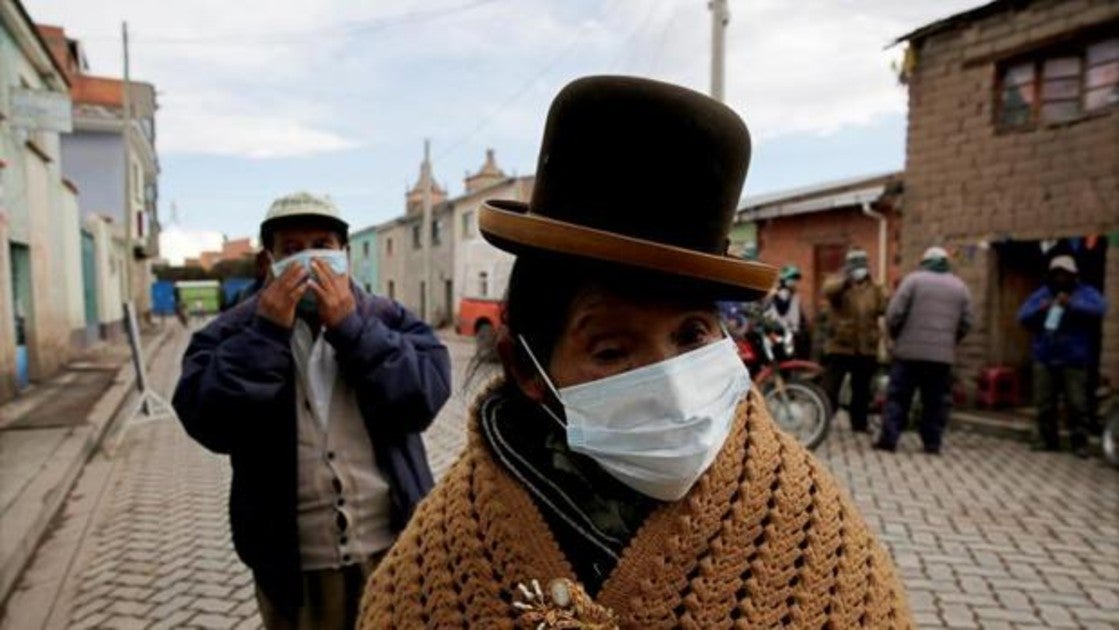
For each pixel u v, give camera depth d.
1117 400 6.45
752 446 0.83
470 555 0.83
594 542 0.81
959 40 8.75
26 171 11.02
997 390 8.54
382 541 2.13
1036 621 3.58
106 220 21.09
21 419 8.32
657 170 0.73
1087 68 7.76
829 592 0.79
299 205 2.25
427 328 2.35
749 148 0.79
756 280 0.74
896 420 7.00
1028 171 8.16
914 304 6.82
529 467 0.86
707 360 0.80
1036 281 8.78
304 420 2.10
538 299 0.85
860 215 11.02
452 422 8.66
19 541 4.36
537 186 0.82
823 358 8.31
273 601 2.05
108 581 4.14
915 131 9.30
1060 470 6.34
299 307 2.14
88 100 27.72
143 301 32.88
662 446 0.77
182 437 7.98
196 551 4.58
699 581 0.76
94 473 6.51
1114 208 7.41
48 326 12.59
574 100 0.76
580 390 0.80
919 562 4.29
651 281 0.75
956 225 8.88
